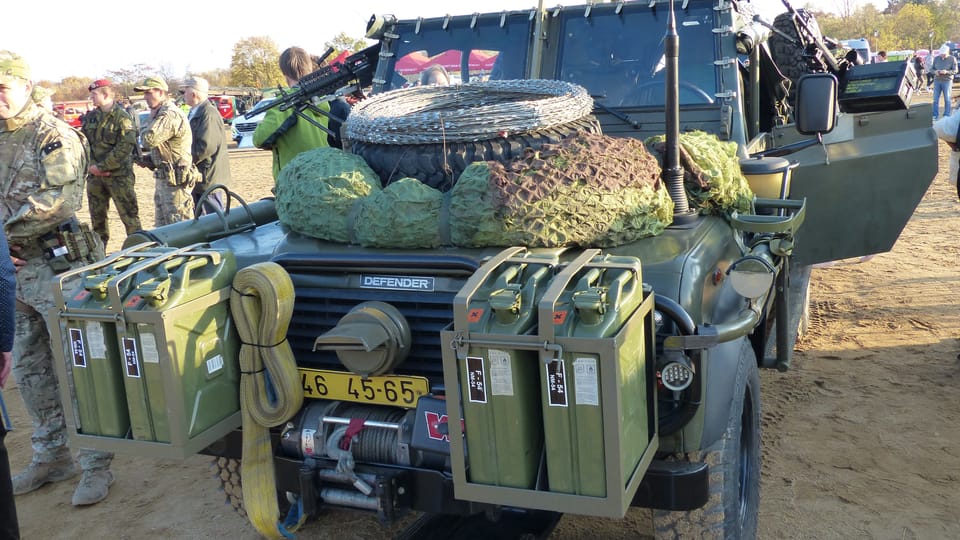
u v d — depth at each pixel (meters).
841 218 4.44
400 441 2.72
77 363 2.83
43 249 4.20
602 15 4.59
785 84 5.13
